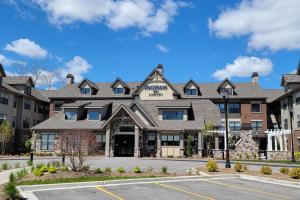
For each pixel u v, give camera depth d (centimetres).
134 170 2309
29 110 5938
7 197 1306
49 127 4788
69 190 1630
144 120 4734
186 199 1405
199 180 2041
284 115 5494
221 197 1458
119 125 4534
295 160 3950
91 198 1417
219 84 6197
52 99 6166
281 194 1549
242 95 5966
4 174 2145
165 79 5706
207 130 4653
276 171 2550
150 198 1424
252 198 1440
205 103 5278
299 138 4712
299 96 4797
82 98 6062
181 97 5941
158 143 4591
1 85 5081
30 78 5825
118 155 4666
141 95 5744
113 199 1398
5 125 4778
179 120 4844
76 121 4894
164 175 2183
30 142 4891
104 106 4950
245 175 2195
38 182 1777
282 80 5453
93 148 2312
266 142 5722
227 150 2681
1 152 4906
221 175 2200
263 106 5928
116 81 6084
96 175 2077
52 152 4734
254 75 6506
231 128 5906
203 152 4572
